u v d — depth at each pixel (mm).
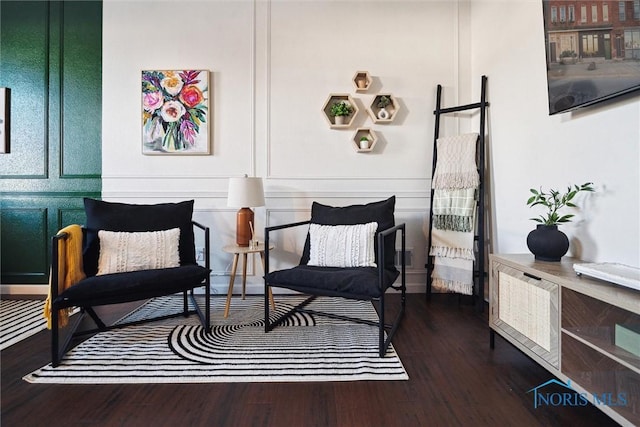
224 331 1873
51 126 2619
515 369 1477
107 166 2609
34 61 2619
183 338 1773
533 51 1894
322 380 1391
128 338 1771
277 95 2619
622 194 1338
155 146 2580
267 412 1192
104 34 2598
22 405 1226
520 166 2025
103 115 2600
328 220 2152
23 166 2631
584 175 1530
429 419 1155
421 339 1783
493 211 2326
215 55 2607
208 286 1850
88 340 1743
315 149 2629
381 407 1219
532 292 1351
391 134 2641
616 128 1358
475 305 2350
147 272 1675
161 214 2041
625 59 1219
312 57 2623
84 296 1507
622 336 1046
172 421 1146
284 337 1796
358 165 2641
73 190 2625
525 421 1146
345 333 1853
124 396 1283
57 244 1512
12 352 1637
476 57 2562
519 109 2029
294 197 2631
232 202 2232
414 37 2639
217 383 1370
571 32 1463
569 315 1194
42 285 2629
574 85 1459
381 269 1587
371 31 2633
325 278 1670
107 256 1781
